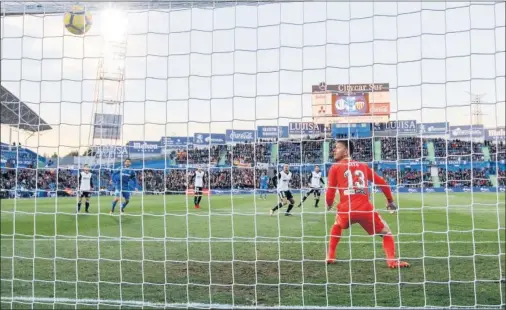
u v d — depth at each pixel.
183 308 4.24
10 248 7.09
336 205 6.03
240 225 9.23
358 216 5.45
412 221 9.54
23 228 9.41
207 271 5.54
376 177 5.48
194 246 7.01
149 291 4.78
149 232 8.52
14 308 4.28
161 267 5.76
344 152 5.56
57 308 4.27
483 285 4.77
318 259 6.04
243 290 4.77
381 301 4.32
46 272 5.57
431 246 6.77
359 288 4.74
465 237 7.56
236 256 6.30
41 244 7.35
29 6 4.95
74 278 5.29
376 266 5.57
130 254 6.54
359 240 7.30
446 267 5.50
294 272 5.41
